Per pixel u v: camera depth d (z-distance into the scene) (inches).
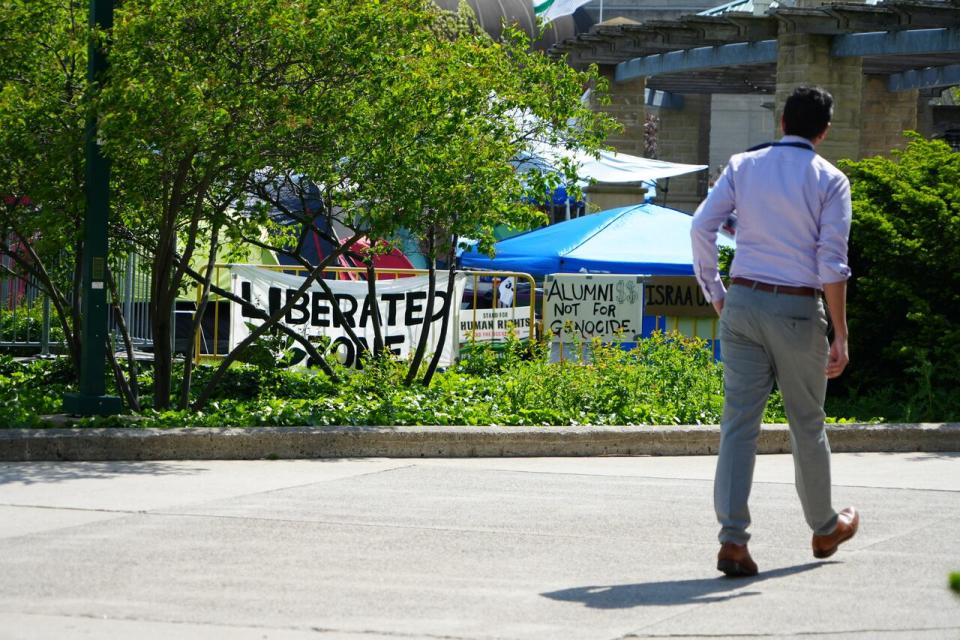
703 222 273.7
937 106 1845.5
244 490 375.6
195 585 259.9
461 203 514.6
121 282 735.1
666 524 333.4
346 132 479.5
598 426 489.7
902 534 323.0
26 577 265.3
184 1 443.8
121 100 435.8
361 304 660.1
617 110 1510.8
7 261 738.8
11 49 477.4
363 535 312.5
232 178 506.0
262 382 600.4
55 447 428.1
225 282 689.6
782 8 1122.7
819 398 276.5
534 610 243.1
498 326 687.7
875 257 604.4
